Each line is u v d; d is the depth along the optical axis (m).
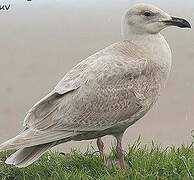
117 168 10.38
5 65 23.22
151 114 17.16
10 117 17.58
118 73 10.21
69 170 10.60
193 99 18.22
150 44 10.68
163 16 10.76
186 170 10.02
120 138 10.60
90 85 10.09
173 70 20.98
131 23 10.81
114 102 10.16
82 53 25.09
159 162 10.44
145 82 10.40
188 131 15.84
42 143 9.86
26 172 10.53
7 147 9.70
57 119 10.01
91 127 10.12
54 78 21.25
